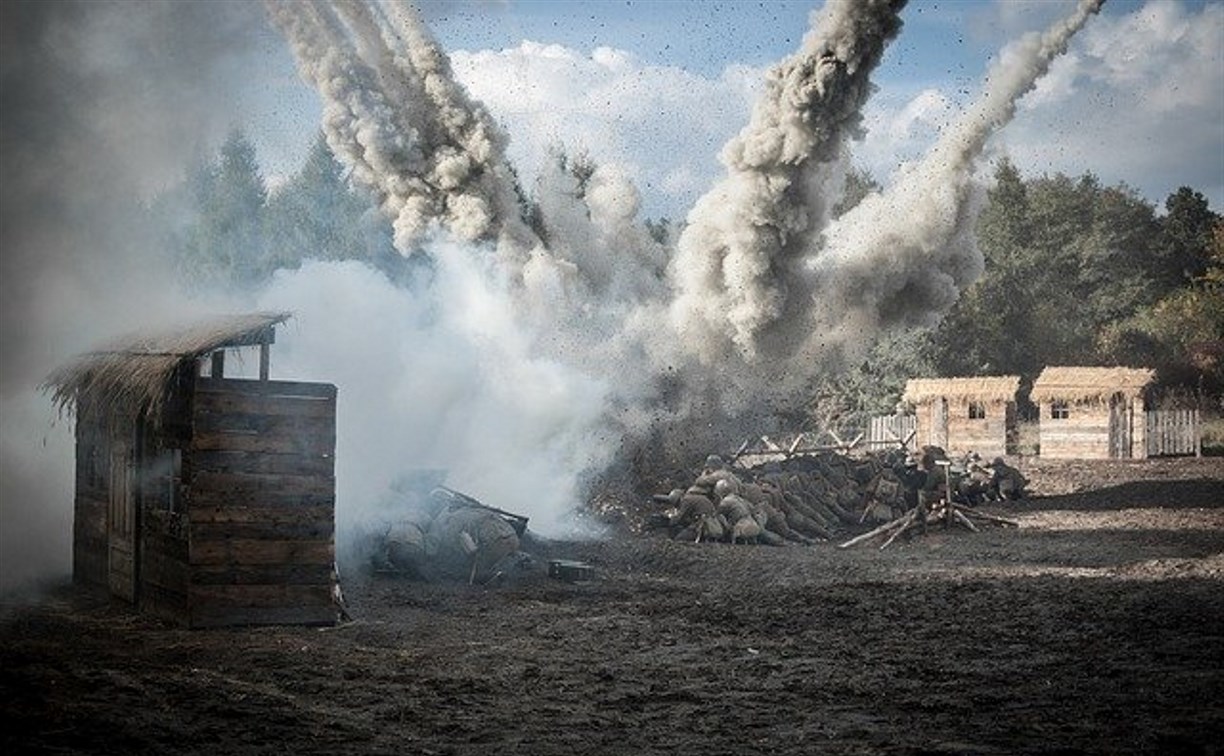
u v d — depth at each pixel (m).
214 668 13.90
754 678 13.84
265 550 16.62
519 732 11.34
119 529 18.52
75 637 15.69
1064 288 77.81
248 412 16.56
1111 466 48.91
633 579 22.53
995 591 20.09
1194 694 12.66
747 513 28.11
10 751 10.15
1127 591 19.80
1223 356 66.69
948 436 55.03
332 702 12.41
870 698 12.77
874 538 28.31
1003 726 11.45
